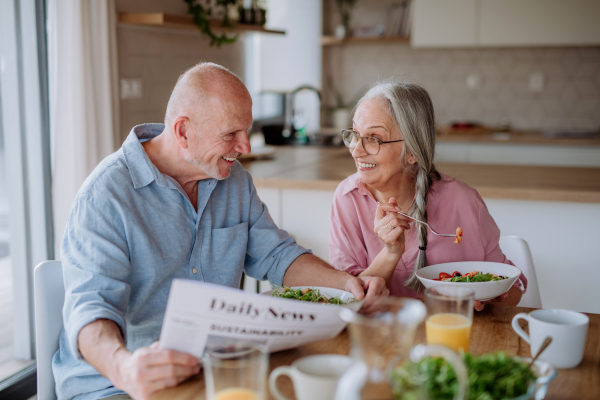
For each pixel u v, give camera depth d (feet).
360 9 16.14
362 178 5.15
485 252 5.35
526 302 5.41
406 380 2.33
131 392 3.10
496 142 13.33
